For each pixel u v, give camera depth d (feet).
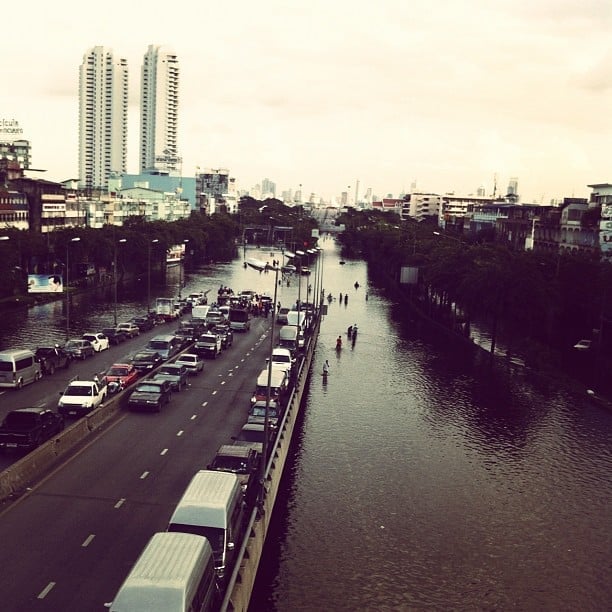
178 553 81.10
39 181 535.60
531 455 188.55
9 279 362.53
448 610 114.42
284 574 122.11
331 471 169.78
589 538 141.59
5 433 143.84
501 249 424.46
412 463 178.09
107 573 99.60
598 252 412.16
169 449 156.25
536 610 115.85
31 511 119.55
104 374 229.04
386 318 440.04
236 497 107.76
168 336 268.62
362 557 129.39
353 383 262.47
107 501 125.49
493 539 139.03
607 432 212.23
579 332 373.20
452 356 323.78
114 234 495.82
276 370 213.46
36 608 89.66
